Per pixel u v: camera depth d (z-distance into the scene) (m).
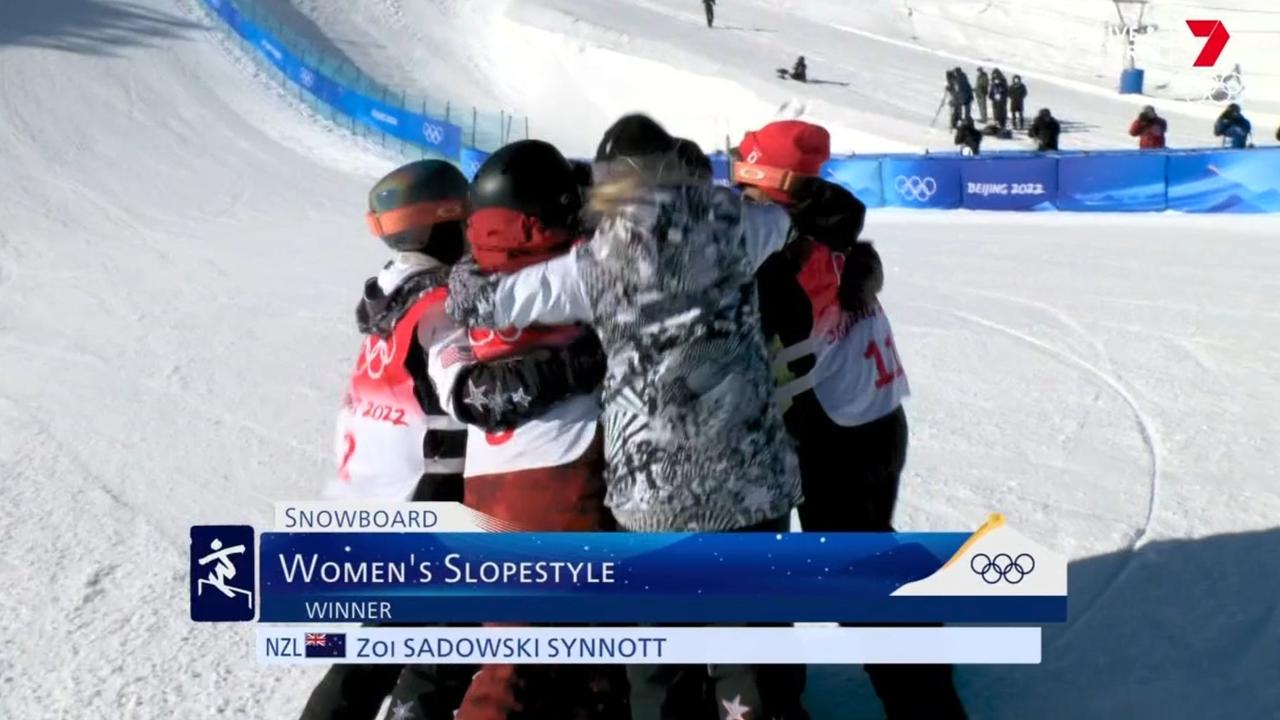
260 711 9.97
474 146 80.12
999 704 9.80
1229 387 18.81
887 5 106.94
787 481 7.96
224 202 52.94
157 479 16.03
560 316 7.83
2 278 32.41
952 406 18.55
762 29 98.69
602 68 88.94
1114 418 17.47
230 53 80.12
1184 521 13.14
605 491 8.22
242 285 31.22
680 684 8.36
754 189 8.85
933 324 24.80
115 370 22.20
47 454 17.20
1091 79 94.50
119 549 13.49
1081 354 21.62
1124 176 47.81
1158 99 88.06
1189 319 24.08
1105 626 10.90
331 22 93.38
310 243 40.22
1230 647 10.35
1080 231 40.72
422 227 8.62
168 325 26.19
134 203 51.16
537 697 8.55
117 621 11.63
